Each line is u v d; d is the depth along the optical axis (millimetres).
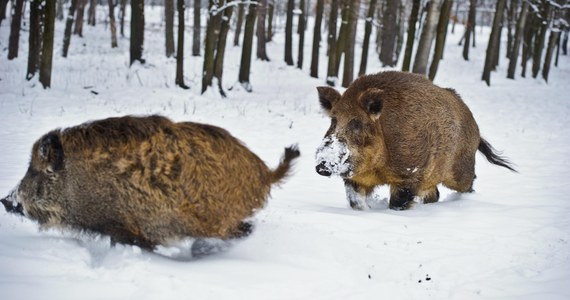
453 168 7508
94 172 4277
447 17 17094
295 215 5941
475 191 8719
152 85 21203
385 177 6734
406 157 6609
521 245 5352
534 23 35688
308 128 15375
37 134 11625
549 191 8820
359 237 5324
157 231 4316
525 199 8086
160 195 4211
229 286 3852
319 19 28656
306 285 4043
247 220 4699
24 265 3793
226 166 4340
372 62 36750
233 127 14688
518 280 4430
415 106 6680
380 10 40625
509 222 6219
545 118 20734
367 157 6355
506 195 8445
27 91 16812
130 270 3828
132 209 4270
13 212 4633
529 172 10820
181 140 4262
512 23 40688
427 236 5555
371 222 5930
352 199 6910
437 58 17312
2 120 12938
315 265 4461
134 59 24422
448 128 7027
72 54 29703
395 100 6656
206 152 4293
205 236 4375
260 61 32438
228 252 4637
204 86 19516
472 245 5328
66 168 4359
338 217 5961
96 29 40281
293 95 22234
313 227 5457
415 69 15836
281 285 3982
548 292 4141
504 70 36906
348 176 6332
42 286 3498
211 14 19172
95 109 15250
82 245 4512
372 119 6352
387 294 4043
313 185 8898
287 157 4832
